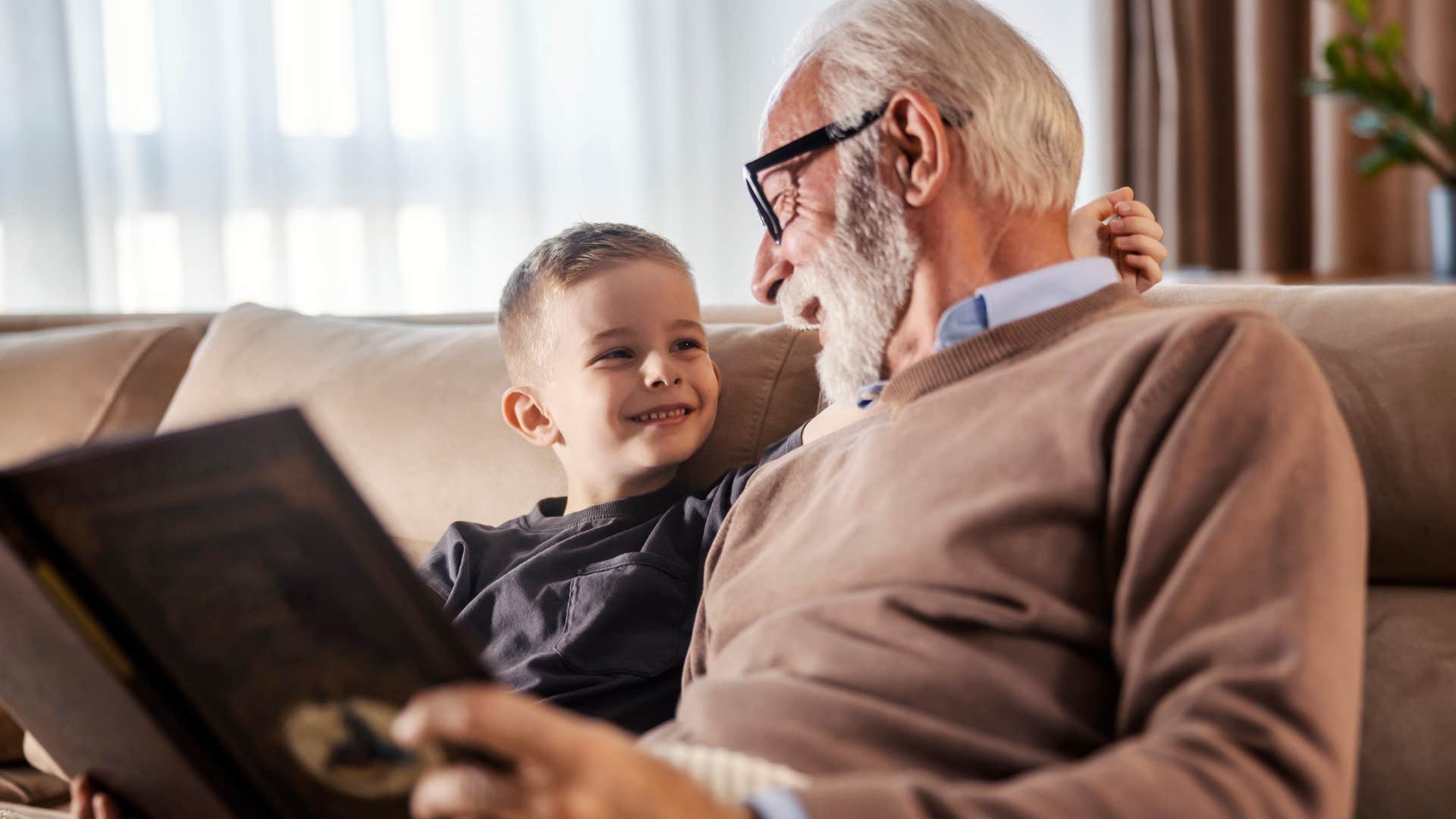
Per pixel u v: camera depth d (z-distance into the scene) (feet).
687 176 11.28
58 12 9.20
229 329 5.05
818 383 3.98
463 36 10.57
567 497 4.06
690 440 3.79
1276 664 1.95
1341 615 2.03
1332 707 1.93
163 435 1.73
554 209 11.05
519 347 4.04
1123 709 2.15
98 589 1.72
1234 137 9.44
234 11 9.87
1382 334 3.00
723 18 11.19
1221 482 2.17
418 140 10.50
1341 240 8.85
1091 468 2.35
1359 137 8.77
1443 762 2.60
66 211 9.35
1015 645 2.33
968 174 2.80
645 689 3.35
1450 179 7.38
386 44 10.19
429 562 3.91
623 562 3.48
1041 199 2.84
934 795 1.80
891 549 2.51
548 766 1.50
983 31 2.85
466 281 10.70
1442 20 8.49
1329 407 2.28
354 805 1.85
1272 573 2.05
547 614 3.47
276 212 10.03
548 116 10.96
